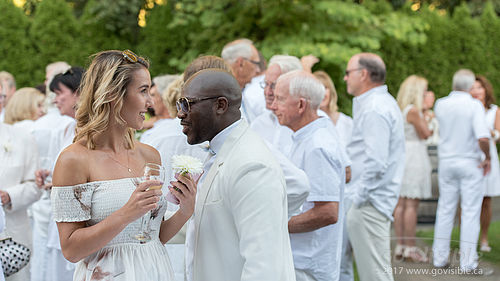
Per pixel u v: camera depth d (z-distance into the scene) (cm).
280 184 201
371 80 429
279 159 274
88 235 200
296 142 317
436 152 703
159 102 440
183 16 1002
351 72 434
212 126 213
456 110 568
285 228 205
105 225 198
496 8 1391
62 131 420
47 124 421
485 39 1133
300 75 320
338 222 335
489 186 594
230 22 986
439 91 1113
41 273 410
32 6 1115
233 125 215
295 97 315
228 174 203
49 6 995
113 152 221
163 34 1037
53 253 401
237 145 209
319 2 907
